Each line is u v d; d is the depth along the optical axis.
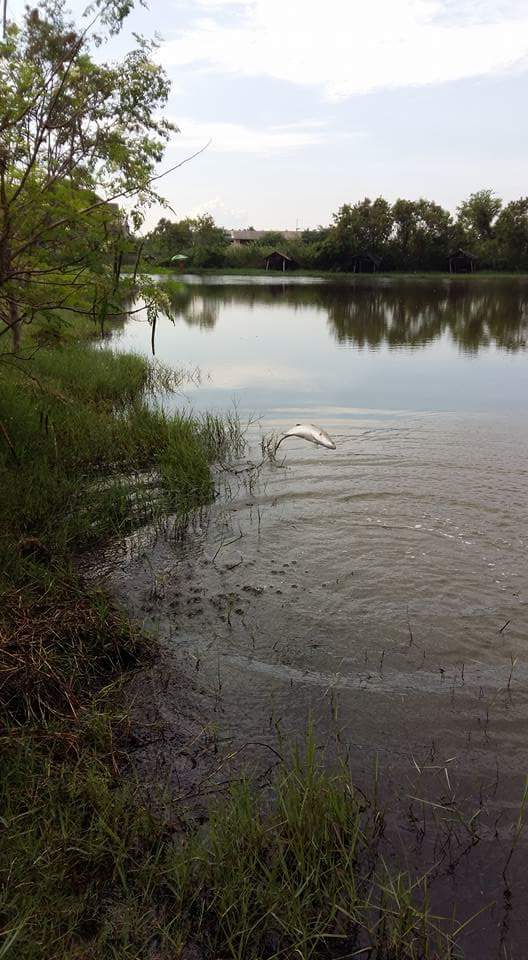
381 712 3.84
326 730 3.70
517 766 3.46
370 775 3.39
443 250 80.75
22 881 2.71
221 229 87.88
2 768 3.24
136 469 7.59
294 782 3.23
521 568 5.40
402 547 5.74
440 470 7.60
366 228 80.31
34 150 5.79
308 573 5.34
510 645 4.45
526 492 6.89
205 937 2.63
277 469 7.73
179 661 4.27
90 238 6.11
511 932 2.63
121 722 3.69
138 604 4.88
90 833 2.95
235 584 5.17
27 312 6.66
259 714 3.82
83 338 15.86
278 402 11.37
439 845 3.01
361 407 10.95
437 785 3.34
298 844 2.90
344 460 8.01
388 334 21.11
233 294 40.97
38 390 8.24
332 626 4.65
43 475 6.59
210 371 14.32
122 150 5.97
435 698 3.96
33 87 5.73
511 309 29.67
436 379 13.30
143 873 2.82
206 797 3.23
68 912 2.64
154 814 3.13
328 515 6.40
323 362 15.55
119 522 6.21
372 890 2.80
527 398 11.48
